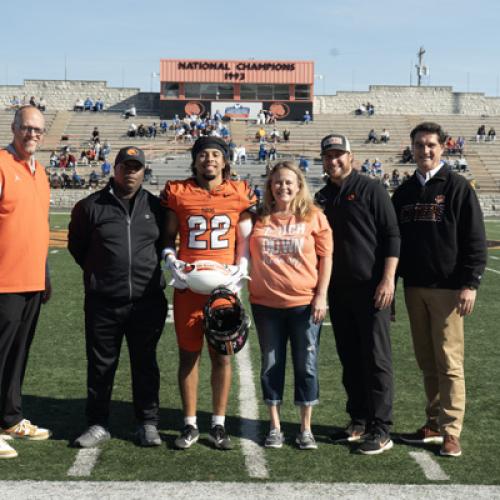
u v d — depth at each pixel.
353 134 43.09
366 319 4.10
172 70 44.44
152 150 37.75
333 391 5.29
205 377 5.64
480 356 6.36
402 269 4.22
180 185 4.14
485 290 10.20
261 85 44.88
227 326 3.94
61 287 10.05
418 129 4.08
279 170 4.00
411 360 6.21
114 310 4.12
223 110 44.84
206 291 3.96
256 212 4.13
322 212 4.11
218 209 4.07
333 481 3.57
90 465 3.76
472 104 50.91
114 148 38.56
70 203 30.89
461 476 3.66
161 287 4.23
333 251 4.14
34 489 3.42
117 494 3.37
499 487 3.51
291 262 4.02
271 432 4.11
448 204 4.02
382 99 50.75
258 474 3.66
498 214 31.05
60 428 4.40
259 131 40.50
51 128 41.53
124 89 49.22
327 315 8.16
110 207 4.11
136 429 4.39
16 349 4.14
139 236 4.13
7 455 3.86
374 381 4.06
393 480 3.60
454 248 4.02
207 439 4.22
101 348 4.17
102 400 4.18
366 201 4.07
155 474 3.64
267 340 4.09
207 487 3.47
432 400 4.23
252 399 5.07
